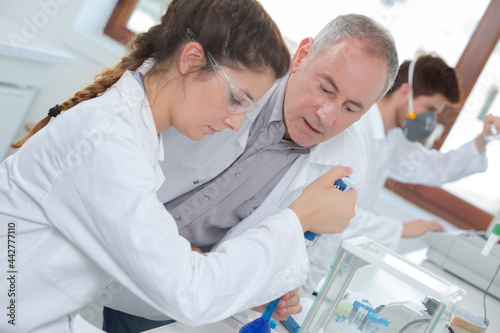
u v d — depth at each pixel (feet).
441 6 10.71
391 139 9.09
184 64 3.55
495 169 11.02
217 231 5.25
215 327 4.20
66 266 3.49
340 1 11.00
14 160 3.56
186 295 3.18
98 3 11.93
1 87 8.64
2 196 3.53
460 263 8.14
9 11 11.53
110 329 5.26
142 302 4.83
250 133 4.92
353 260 4.02
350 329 4.12
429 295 3.71
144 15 12.28
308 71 4.29
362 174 5.22
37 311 3.50
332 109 4.16
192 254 3.35
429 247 8.55
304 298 5.61
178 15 3.70
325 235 5.00
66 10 11.65
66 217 3.35
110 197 3.16
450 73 8.47
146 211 3.16
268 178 4.94
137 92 3.62
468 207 11.26
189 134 3.75
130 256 3.15
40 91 11.80
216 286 3.30
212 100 3.54
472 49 10.69
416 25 10.84
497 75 10.61
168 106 3.69
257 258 3.47
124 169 3.19
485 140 9.61
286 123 4.61
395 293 4.49
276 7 11.18
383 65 4.08
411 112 8.39
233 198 4.94
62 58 9.05
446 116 10.74
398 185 11.71
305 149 4.90
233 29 3.47
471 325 4.65
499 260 7.77
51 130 3.45
